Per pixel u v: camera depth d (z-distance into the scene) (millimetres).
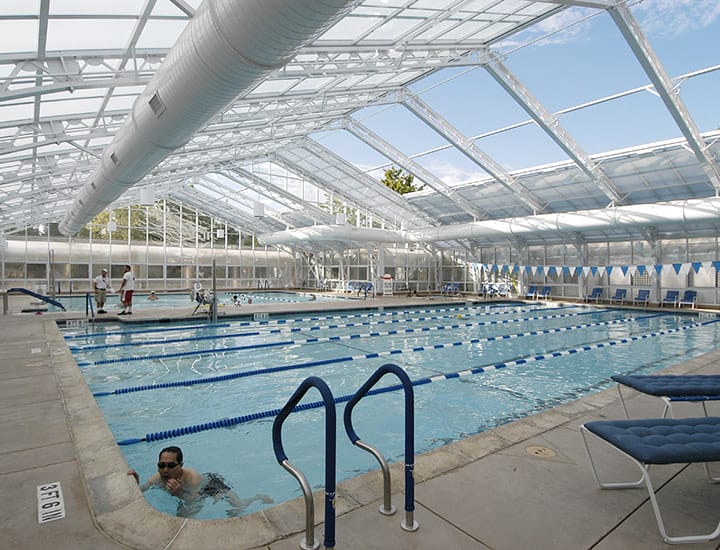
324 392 1947
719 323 13078
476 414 5262
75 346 9141
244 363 7879
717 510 2375
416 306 17469
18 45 5539
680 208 13344
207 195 25062
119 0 5047
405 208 21875
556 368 7570
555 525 2225
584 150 13977
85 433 3465
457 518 2283
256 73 4598
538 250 21422
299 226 26344
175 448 3551
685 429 2566
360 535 2117
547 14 9555
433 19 8750
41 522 2193
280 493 3486
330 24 4035
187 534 2105
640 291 17344
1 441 3301
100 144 11117
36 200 15969
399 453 4188
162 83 5305
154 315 12711
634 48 9625
